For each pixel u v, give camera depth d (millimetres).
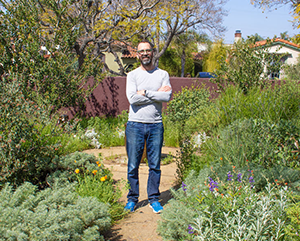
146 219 3730
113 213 3736
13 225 2691
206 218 2928
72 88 8094
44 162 4332
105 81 10688
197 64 38594
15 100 4000
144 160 6340
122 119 9852
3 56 7379
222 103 7461
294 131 4863
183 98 9141
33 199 3182
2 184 3660
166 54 32688
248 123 5184
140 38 17719
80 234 2912
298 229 2674
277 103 6145
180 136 8023
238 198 3105
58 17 8211
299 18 7922
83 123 9320
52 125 5902
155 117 3842
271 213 2848
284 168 4258
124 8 12648
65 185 4043
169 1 14477
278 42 23250
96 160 4965
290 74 10805
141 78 3809
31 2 8008
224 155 4758
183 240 3018
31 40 7707
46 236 2607
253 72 8789
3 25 7535
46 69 7387
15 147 3830
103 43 13109
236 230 2820
